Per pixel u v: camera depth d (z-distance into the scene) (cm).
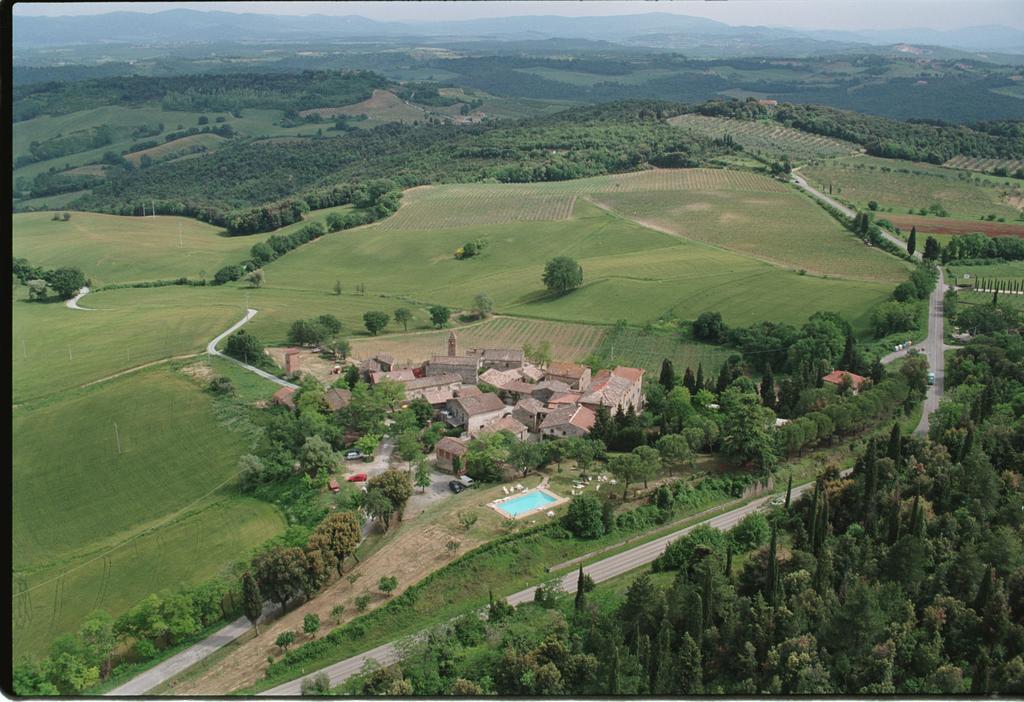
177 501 13088
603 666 7912
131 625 9338
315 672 8681
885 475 10881
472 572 10250
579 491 12275
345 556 10481
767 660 7825
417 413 15575
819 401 14362
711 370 19175
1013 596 8150
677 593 8738
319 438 13438
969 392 14662
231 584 10212
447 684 8100
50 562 11625
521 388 16725
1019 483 10325
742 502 12106
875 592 8194
